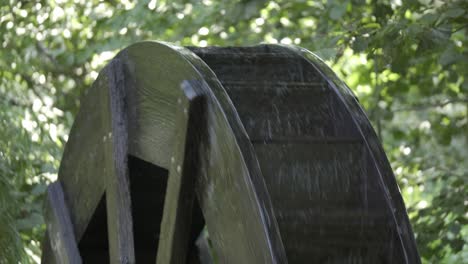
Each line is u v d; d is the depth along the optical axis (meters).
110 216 4.98
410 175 8.30
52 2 9.11
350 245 4.14
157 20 8.30
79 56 8.56
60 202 5.61
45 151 8.40
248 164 3.96
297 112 4.42
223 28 8.47
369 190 4.28
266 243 3.80
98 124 5.24
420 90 8.70
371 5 8.20
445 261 8.38
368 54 7.35
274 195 4.16
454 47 7.43
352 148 4.35
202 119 4.30
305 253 4.12
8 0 8.90
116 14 8.40
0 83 9.03
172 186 4.43
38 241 8.16
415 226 7.42
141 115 4.89
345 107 4.46
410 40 7.12
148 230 5.39
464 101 8.67
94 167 5.31
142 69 4.89
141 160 5.05
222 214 4.15
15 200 7.78
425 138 8.98
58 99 9.83
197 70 4.36
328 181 4.24
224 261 4.18
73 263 5.38
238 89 4.48
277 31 8.32
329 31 8.16
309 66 4.68
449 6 7.17
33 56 9.45
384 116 8.45
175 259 4.43
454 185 7.64
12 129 8.17
